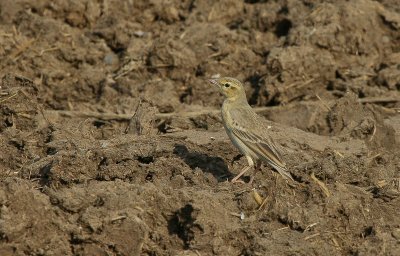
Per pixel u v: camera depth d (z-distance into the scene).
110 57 20.12
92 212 12.43
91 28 21.34
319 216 12.84
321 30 19.72
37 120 16.56
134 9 21.59
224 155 14.94
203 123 17.12
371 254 12.30
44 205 12.47
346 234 12.76
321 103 17.86
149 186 12.88
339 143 16.30
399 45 20.39
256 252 12.11
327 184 13.64
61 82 19.09
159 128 17.17
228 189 13.46
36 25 20.34
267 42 20.53
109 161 14.28
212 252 12.22
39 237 12.24
